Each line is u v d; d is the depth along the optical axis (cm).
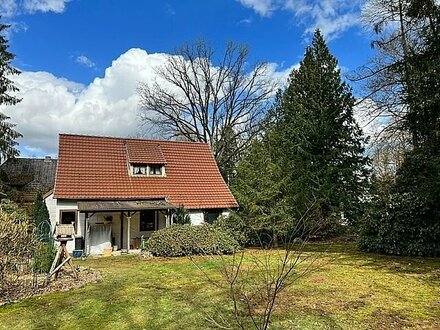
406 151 1631
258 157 2117
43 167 3825
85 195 2114
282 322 698
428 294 926
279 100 3347
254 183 2050
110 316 772
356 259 1514
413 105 1353
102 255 1977
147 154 2489
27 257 1111
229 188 2644
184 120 3591
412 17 1398
